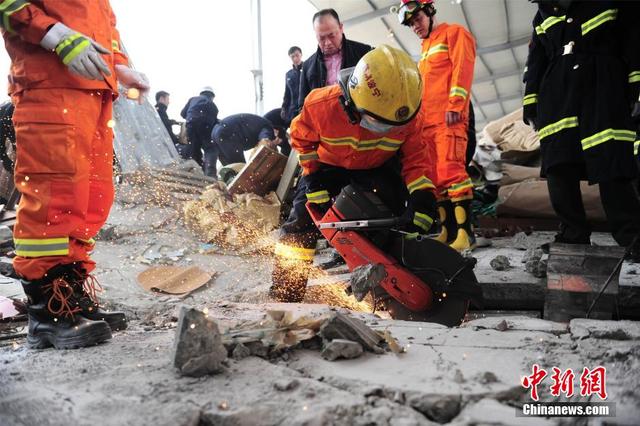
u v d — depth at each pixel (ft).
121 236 19.11
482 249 16.75
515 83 74.74
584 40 11.51
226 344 6.70
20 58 7.97
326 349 6.64
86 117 8.15
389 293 10.56
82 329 7.88
